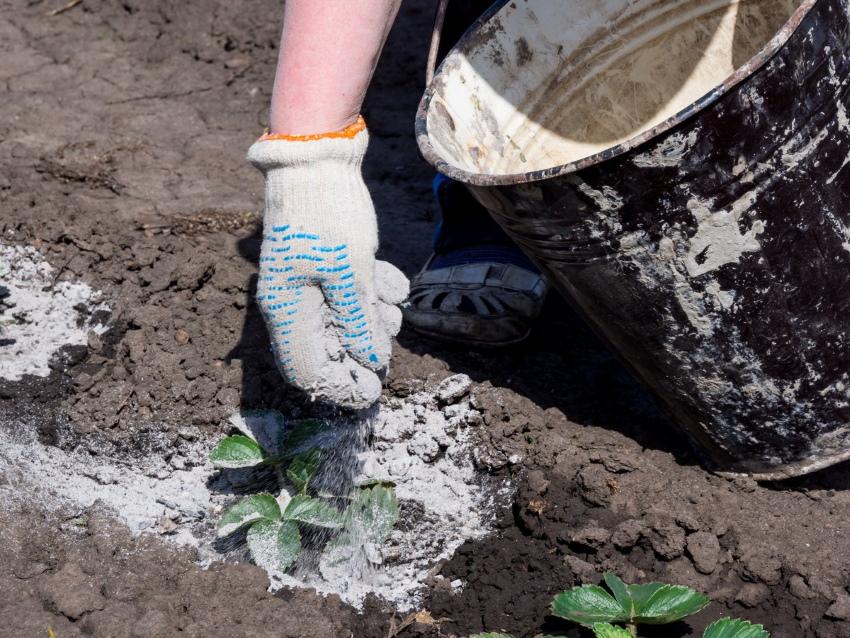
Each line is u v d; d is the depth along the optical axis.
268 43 2.80
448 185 2.23
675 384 1.98
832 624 1.94
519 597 1.97
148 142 2.54
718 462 2.05
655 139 1.81
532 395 2.15
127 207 2.40
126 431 2.11
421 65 2.78
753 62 1.80
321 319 1.89
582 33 2.06
